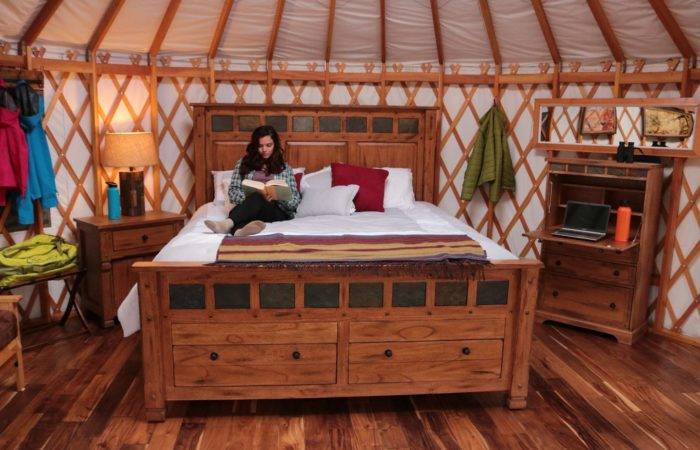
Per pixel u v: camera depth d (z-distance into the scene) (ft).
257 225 9.96
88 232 12.85
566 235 12.56
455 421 9.10
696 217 12.27
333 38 14.89
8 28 11.80
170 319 8.76
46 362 11.00
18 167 11.72
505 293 9.24
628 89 13.71
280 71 15.29
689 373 11.01
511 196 15.72
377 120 14.96
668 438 8.68
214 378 8.96
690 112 12.00
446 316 9.18
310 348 9.05
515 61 15.23
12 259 11.35
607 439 8.63
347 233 10.23
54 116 13.01
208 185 14.75
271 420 9.04
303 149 14.90
